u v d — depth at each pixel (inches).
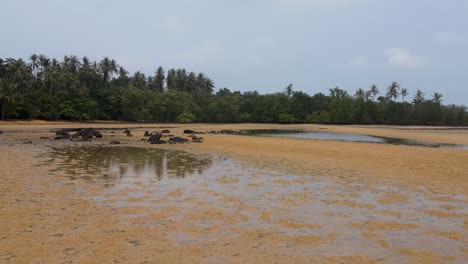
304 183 476.4
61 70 3595.0
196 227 291.3
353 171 573.6
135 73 4638.3
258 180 495.5
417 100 4921.3
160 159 714.8
